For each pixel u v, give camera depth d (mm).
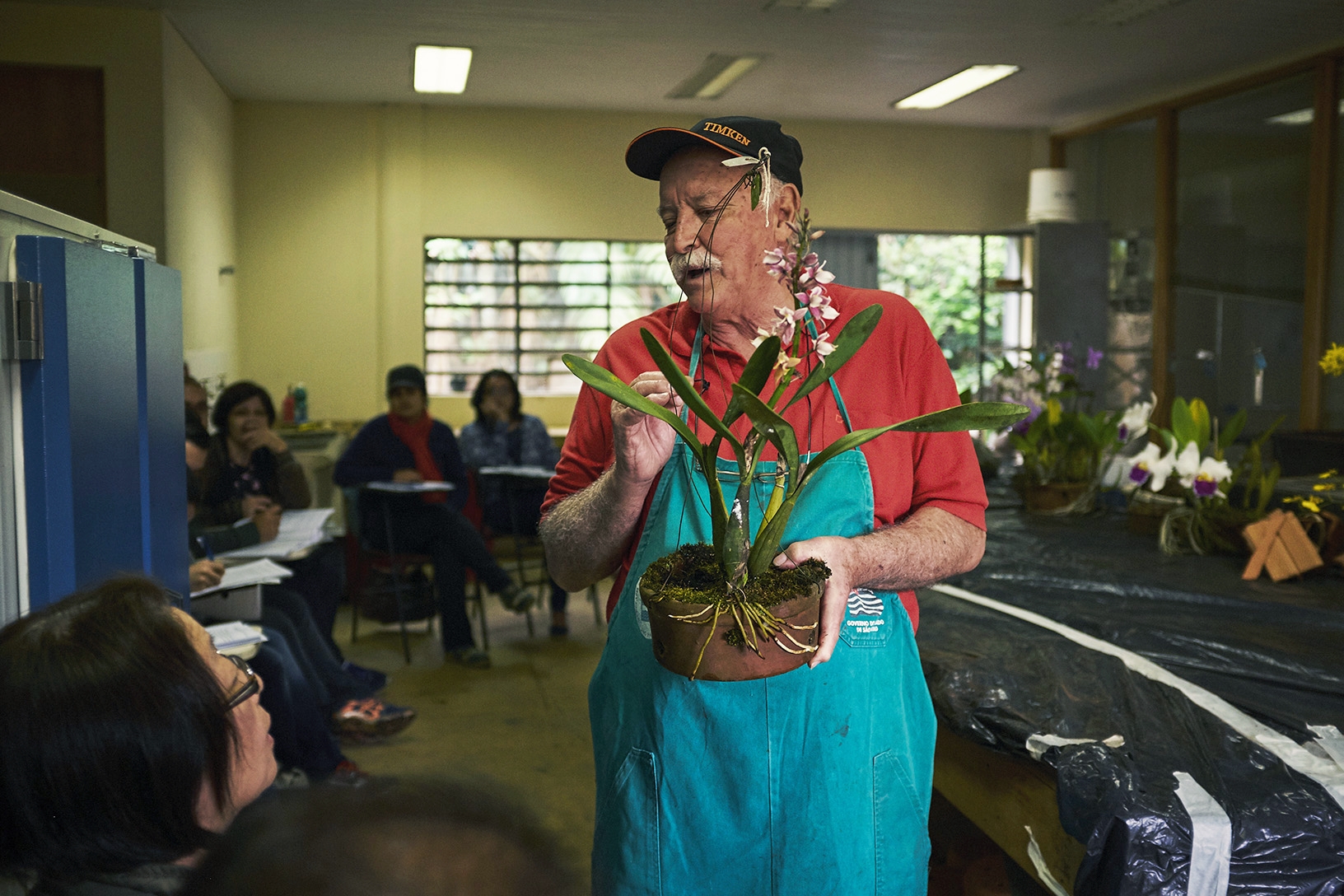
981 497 1247
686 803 1176
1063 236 6977
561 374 7371
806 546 1056
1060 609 2213
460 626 4379
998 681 1777
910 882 1212
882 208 7508
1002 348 7145
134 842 694
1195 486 2826
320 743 2859
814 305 1009
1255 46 5648
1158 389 6871
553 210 7051
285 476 3867
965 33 5332
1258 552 2461
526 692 4004
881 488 1218
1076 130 7414
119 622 725
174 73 5109
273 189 6734
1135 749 1480
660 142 1210
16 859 691
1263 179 6133
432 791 345
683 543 1204
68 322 1195
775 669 995
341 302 6863
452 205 6934
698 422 1231
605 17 5004
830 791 1155
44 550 1198
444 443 4945
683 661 994
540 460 5871
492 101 6766
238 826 333
